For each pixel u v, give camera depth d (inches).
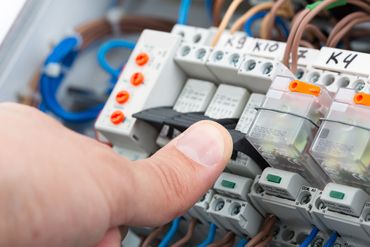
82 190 26.9
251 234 37.5
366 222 32.4
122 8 65.3
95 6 62.6
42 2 54.1
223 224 38.7
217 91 41.0
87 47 61.6
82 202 26.9
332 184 33.2
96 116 57.9
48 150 27.1
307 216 35.0
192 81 42.4
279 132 33.3
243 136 35.8
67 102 61.6
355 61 36.8
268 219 37.6
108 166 28.2
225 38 42.3
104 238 30.0
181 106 41.5
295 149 33.1
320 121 34.0
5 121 27.6
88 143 28.8
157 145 41.8
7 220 25.8
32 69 55.7
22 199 25.8
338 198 32.4
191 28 44.4
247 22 46.1
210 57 40.3
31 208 25.9
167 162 30.4
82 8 60.6
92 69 63.6
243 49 40.8
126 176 28.6
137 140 40.3
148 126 40.8
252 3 54.9
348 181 33.4
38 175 26.1
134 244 46.9
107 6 64.5
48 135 27.8
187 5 49.8
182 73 42.6
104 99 60.9
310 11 38.4
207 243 39.8
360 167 31.3
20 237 26.1
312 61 38.4
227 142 31.2
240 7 56.5
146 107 40.2
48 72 55.6
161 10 64.8
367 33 49.1
